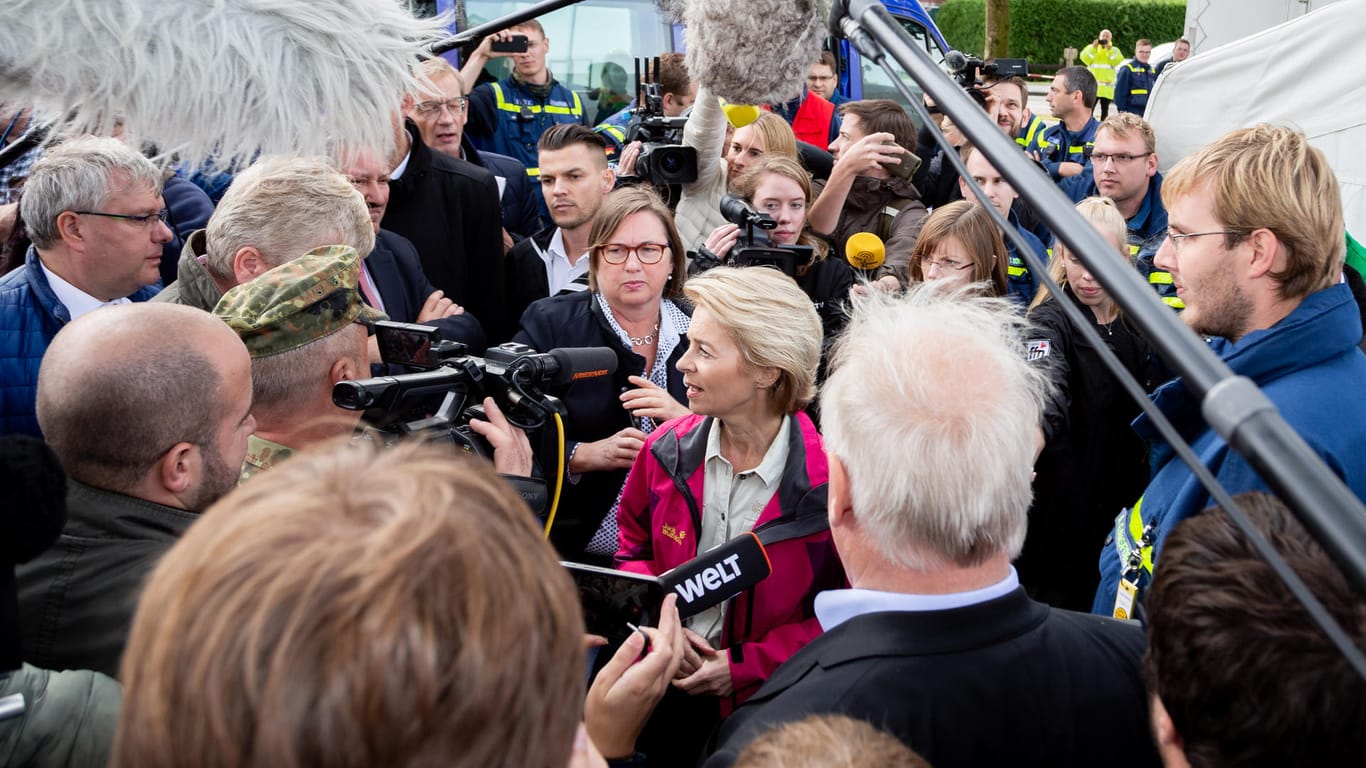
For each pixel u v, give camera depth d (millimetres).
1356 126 4312
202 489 1471
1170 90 5230
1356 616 915
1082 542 2949
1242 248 1767
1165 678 999
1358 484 1675
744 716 1322
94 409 1373
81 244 2445
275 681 593
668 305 2986
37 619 1340
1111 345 2949
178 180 3385
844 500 1355
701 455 2184
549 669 684
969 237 3186
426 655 610
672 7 1664
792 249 2834
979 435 1241
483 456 1769
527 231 4570
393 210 3484
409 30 1231
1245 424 613
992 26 13844
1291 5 6055
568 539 2666
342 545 638
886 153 3438
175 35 1045
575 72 6230
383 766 604
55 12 990
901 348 1311
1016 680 1228
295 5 1111
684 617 1727
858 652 1255
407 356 1884
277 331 1725
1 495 923
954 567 1267
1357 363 1771
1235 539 1015
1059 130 7527
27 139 1305
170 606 640
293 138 1148
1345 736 876
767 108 3992
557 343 2859
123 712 649
